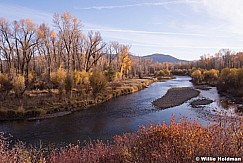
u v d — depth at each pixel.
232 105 34.75
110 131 22.00
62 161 8.48
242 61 109.06
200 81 79.44
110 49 74.44
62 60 56.69
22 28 46.88
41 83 43.62
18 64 48.97
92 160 7.86
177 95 46.72
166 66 159.00
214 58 135.25
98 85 39.78
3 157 7.78
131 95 46.84
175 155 5.77
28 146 17.56
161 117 27.80
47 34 54.59
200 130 6.57
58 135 20.81
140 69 107.69
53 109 30.48
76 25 52.75
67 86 36.66
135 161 6.19
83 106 34.28
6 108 28.64
